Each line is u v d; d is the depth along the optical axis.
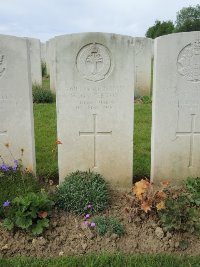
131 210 0.98
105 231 0.93
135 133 1.76
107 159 1.20
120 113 1.15
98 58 1.10
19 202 0.94
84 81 1.11
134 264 0.82
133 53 1.10
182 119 1.16
